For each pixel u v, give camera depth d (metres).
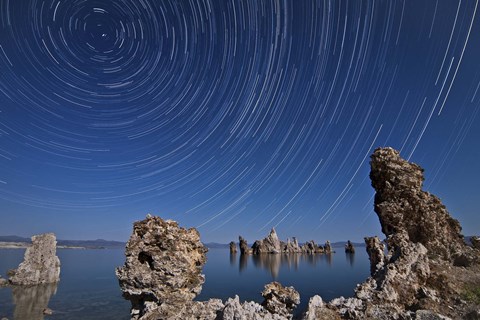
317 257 182.88
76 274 111.44
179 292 25.38
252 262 155.12
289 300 22.83
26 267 77.50
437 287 26.00
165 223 27.42
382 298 24.33
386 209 32.94
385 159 34.94
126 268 25.67
